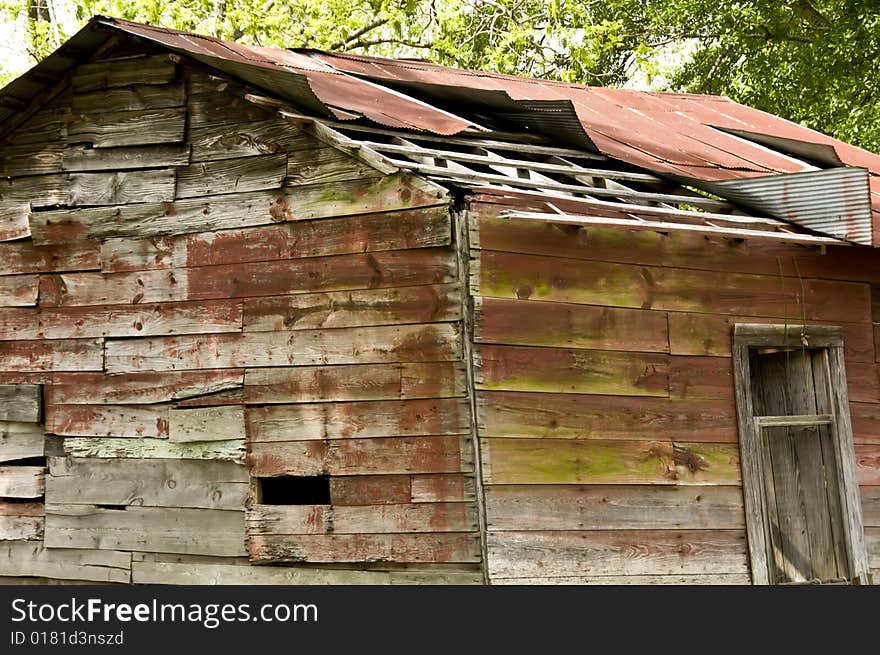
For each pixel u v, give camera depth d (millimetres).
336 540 7871
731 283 8836
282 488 10211
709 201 8867
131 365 8812
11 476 9258
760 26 23422
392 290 7742
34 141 9352
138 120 8930
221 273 8484
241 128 8531
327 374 7965
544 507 7594
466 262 7488
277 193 8297
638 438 8117
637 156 9250
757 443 8750
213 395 8438
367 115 8102
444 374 7512
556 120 8984
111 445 8875
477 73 11867
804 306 9258
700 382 8523
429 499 7539
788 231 8711
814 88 22688
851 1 21688
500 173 8789
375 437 7754
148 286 8789
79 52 8992
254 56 9344
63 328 9109
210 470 8469
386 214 7777
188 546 8500
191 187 8688
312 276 8086
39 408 9125
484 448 7387
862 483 9406
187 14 21000
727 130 12109
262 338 8258
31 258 9281
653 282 8375
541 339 7715
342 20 22062
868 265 9758
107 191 9016
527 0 23812
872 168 12094
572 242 7969
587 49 22984
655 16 24219
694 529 8289
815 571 9328
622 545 7895
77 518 8984
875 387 9672
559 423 7727
